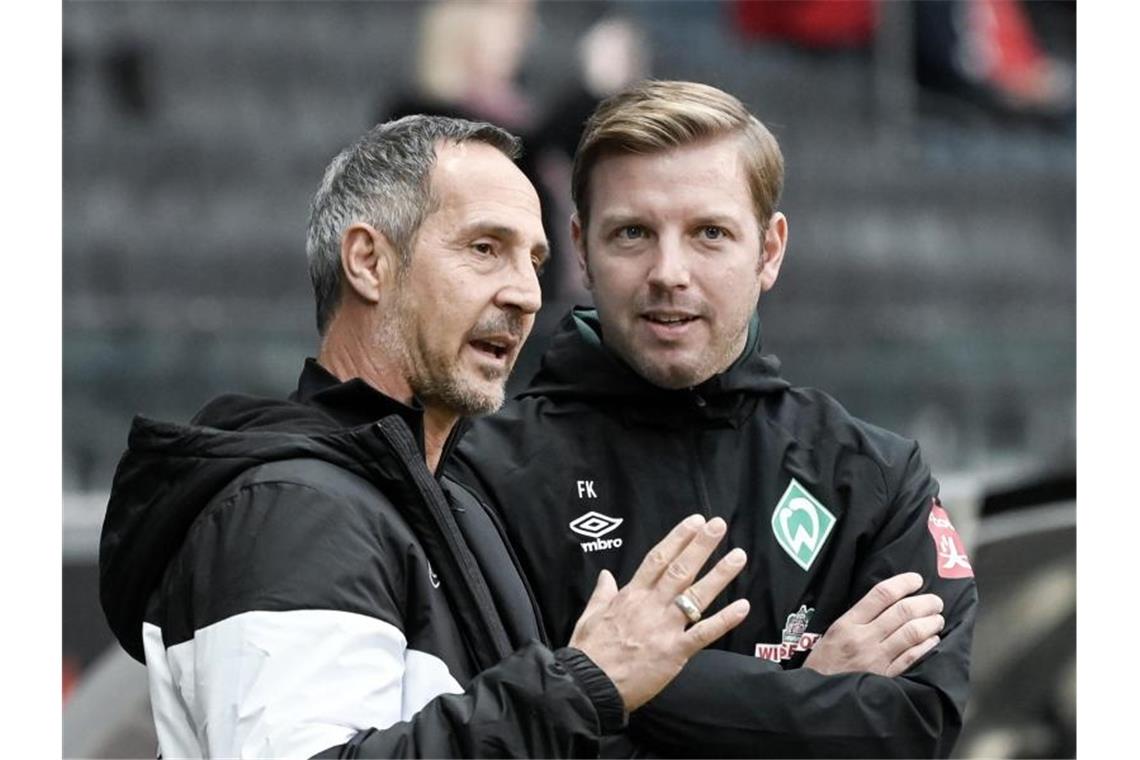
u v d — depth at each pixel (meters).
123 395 21.50
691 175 8.42
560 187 22.92
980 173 26.36
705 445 8.77
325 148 25.09
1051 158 26.58
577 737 6.25
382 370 7.29
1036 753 15.73
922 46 26.70
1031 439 23.89
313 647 6.24
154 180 24.34
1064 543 16.02
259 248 24.30
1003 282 25.73
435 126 7.46
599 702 6.31
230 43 25.12
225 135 24.83
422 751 6.08
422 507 6.88
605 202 8.55
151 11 25.03
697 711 8.06
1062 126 26.73
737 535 8.59
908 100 26.58
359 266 7.29
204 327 22.61
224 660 6.27
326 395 7.16
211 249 24.02
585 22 24.86
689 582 6.51
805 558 8.54
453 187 7.26
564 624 8.41
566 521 8.55
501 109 24.14
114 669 15.80
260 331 22.92
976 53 26.69
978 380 24.22
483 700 6.20
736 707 8.05
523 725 6.18
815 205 25.66
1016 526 16.19
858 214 25.70
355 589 6.40
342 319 7.41
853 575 8.64
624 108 8.61
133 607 6.97
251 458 6.70
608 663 6.38
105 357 21.73
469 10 24.42
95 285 23.30
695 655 8.19
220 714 6.23
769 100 26.30
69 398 21.25
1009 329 25.20
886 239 25.62
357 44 25.47
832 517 8.63
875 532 8.68
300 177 24.91
